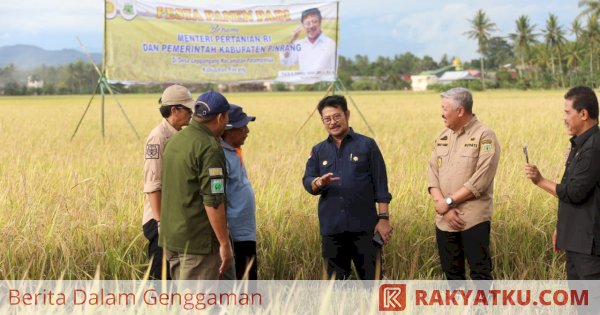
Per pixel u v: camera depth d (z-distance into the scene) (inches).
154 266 202.4
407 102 1867.6
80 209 231.3
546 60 4197.8
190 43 663.1
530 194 269.9
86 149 542.6
